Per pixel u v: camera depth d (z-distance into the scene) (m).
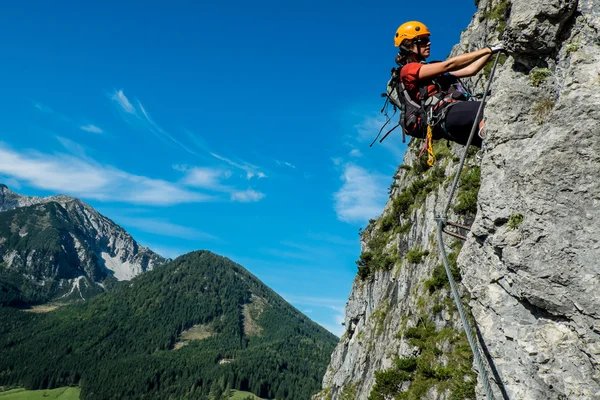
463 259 4.83
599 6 4.06
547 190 3.87
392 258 47.53
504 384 4.21
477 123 4.66
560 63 4.27
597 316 3.54
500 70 4.90
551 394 3.82
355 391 41.88
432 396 22.48
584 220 3.68
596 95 3.79
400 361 26.30
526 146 4.14
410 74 5.12
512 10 4.56
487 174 4.48
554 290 3.76
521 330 4.10
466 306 18.23
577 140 3.79
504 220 4.20
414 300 32.34
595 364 3.57
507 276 4.20
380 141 5.84
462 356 22.91
